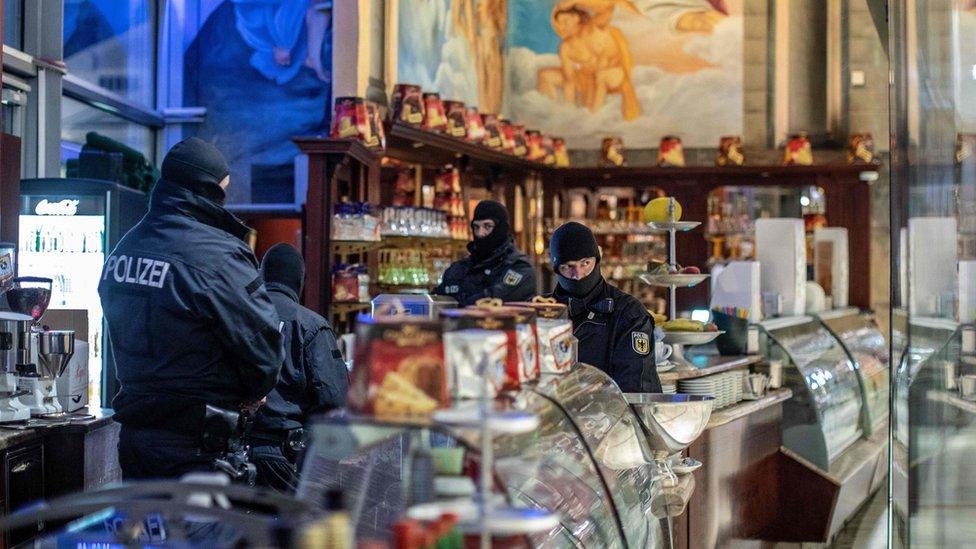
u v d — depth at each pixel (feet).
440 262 30.96
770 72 45.73
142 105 30.30
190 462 14.51
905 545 13.84
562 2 45.96
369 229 25.88
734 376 24.26
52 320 18.30
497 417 8.38
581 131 46.14
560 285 18.58
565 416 11.87
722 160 42.50
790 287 30.42
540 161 39.75
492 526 8.07
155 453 14.48
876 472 32.19
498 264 24.34
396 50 31.81
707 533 21.90
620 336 18.25
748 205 44.80
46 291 16.52
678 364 22.82
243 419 14.94
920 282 13.78
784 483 26.48
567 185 42.27
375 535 10.44
